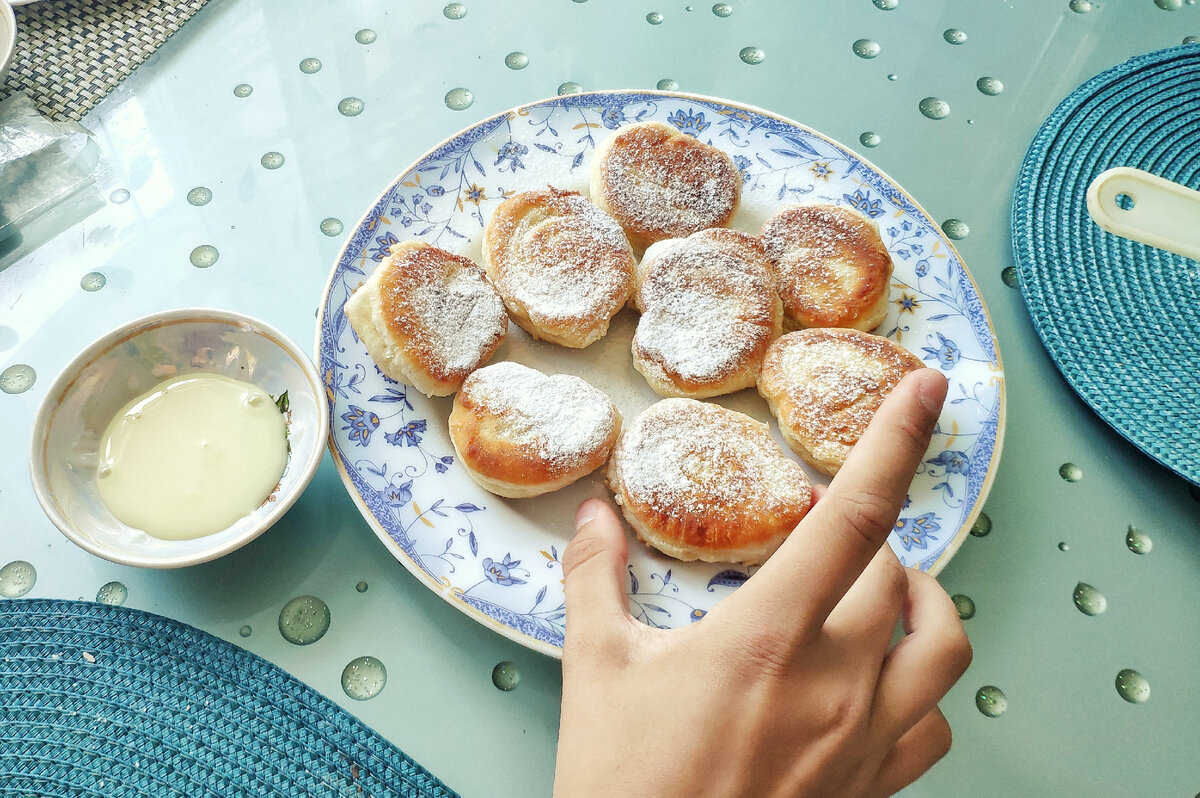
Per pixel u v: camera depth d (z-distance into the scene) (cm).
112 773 40
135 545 43
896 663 37
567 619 40
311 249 53
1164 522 47
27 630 42
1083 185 54
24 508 45
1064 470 48
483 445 46
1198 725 43
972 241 54
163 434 45
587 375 51
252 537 43
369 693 43
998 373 49
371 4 61
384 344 48
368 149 56
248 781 40
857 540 34
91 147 54
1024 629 44
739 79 60
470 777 41
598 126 56
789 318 52
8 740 40
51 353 49
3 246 52
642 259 53
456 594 43
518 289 50
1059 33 62
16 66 55
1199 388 48
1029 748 42
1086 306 51
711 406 48
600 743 36
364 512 45
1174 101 57
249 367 48
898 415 34
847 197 54
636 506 45
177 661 42
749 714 35
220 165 55
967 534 45
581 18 62
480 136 55
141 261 52
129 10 58
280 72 58
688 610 44
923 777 42
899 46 61
